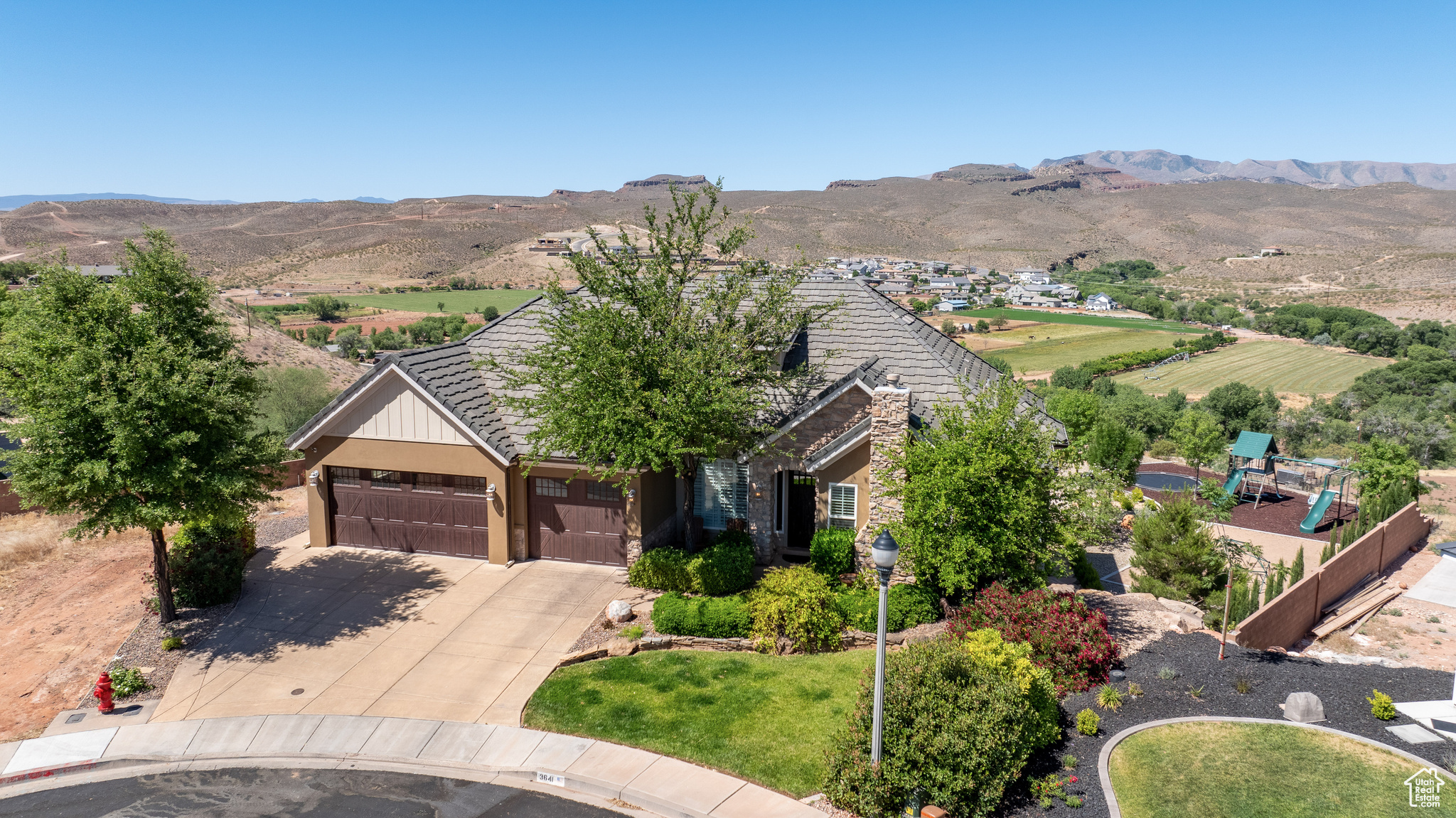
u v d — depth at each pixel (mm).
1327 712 13516
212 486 16328
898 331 22016
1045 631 14656
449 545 21641
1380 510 28406
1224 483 37062
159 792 12258
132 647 16766
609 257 19531
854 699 14328
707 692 14703
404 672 15695
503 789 12312
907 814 10766
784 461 19734
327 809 11805
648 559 19125
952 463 16266
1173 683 14617
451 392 20703
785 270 20844
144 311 17219
